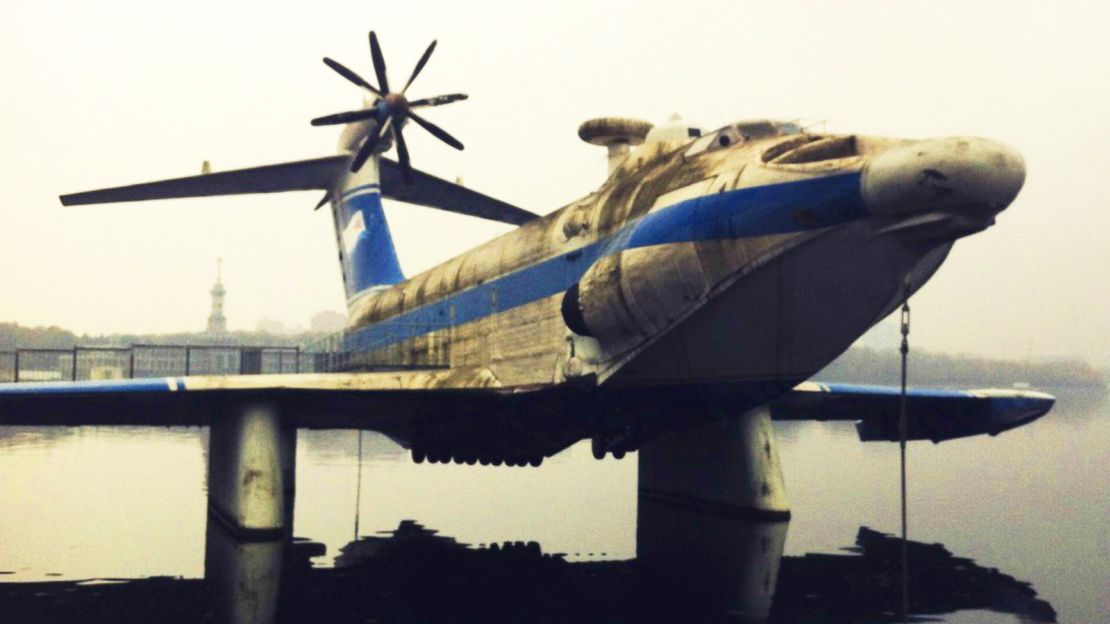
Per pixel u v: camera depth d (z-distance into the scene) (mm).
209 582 13523
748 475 18531
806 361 13250
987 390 22719
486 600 12398
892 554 15508
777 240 11812
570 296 14523
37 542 16734
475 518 19656
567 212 16312
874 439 25703
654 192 13844
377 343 24172
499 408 17719
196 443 41375
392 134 25609
